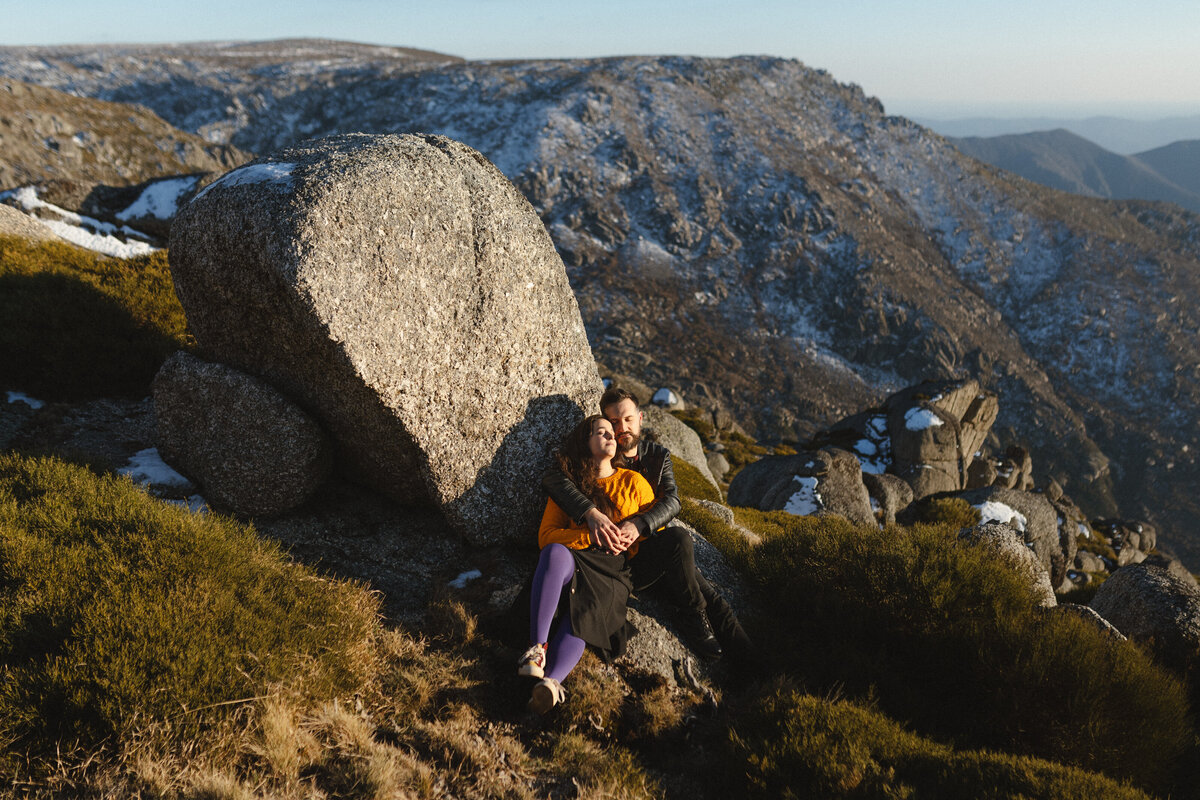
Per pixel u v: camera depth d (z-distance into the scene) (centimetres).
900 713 436
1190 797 408
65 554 347
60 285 720
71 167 13050
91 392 653
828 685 459
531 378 498
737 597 556
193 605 333
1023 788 326
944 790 332
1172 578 636
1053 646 441
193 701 293
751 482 1756
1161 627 588
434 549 496
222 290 412
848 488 1588
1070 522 1702
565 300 519
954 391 3033
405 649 389
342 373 402
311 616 373
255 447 449
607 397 481
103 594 328
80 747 268
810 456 1667
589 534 427
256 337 429
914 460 2770
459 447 464
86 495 407
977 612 489
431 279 429
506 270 470
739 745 363
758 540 758
